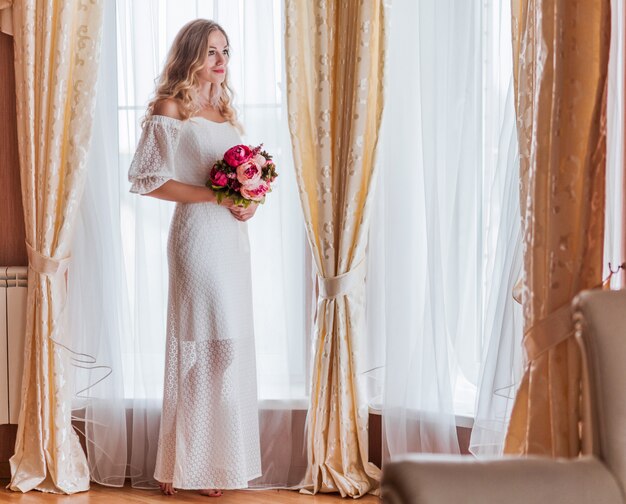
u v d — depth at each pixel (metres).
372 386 3.78
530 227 2.54
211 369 3.56
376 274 3.76
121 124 3.89
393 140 3.67
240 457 3.57
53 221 3.79
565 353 2.43
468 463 1.64
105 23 3.86
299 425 3.90
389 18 3.59
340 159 3.71
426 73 3.47
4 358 3.87
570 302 2.41
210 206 3.54
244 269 3.64
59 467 3.75
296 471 3.87
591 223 2.38
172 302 3.58
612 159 2.59
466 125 3.44
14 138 3.95
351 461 3.72
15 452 3.80
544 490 1.64
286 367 3.85
